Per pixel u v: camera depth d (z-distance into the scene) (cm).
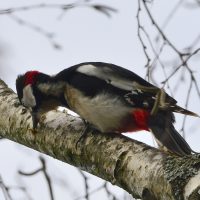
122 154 767
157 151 732
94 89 1006
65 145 888
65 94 1063
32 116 960
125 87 987
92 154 832
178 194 620
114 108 984
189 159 649
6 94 1041
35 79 1095
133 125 988
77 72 1042
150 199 680
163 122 928
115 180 765
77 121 919
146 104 957
